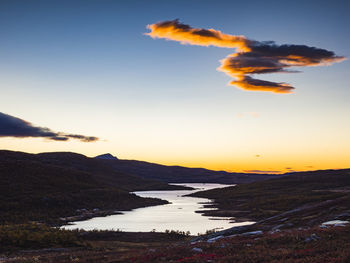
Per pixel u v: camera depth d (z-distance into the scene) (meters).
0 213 87.19
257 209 103.25
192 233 63.28
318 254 16.55
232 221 84.69
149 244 46.47
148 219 90.62
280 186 185.62
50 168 158.75
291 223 35.75
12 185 118.25
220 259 17.75
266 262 16.12
